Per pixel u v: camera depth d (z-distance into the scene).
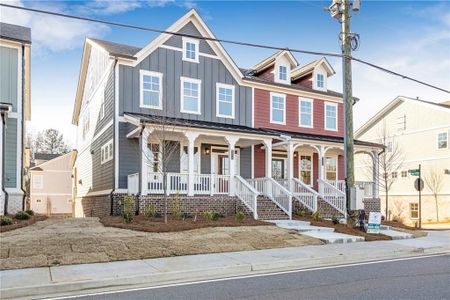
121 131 18.61
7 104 16.72
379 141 36.91
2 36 17.62
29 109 24.64
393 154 32.50
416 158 33.66
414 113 34.16
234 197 18.28
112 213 18.17
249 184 19.00
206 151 20.88
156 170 18.86
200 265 9.27
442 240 14.48
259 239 12.66
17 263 9.09
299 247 12.04
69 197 40.28
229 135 18.28
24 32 19.48
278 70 23.86
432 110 32.72
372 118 37.47
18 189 17.70
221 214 17.52
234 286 7.58
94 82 24.12
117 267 8.99
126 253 10.27
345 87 15.70
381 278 8.20
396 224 19.86
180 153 19.83
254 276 8.58
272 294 6.89
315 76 25.11
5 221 13.65
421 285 7.51
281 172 23.64
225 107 21.53
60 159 40.53
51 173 40.00
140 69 19.22
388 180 33.47
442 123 31.78
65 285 7.50
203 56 21.02
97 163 22.69
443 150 31.55
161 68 19.73
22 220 15.10
